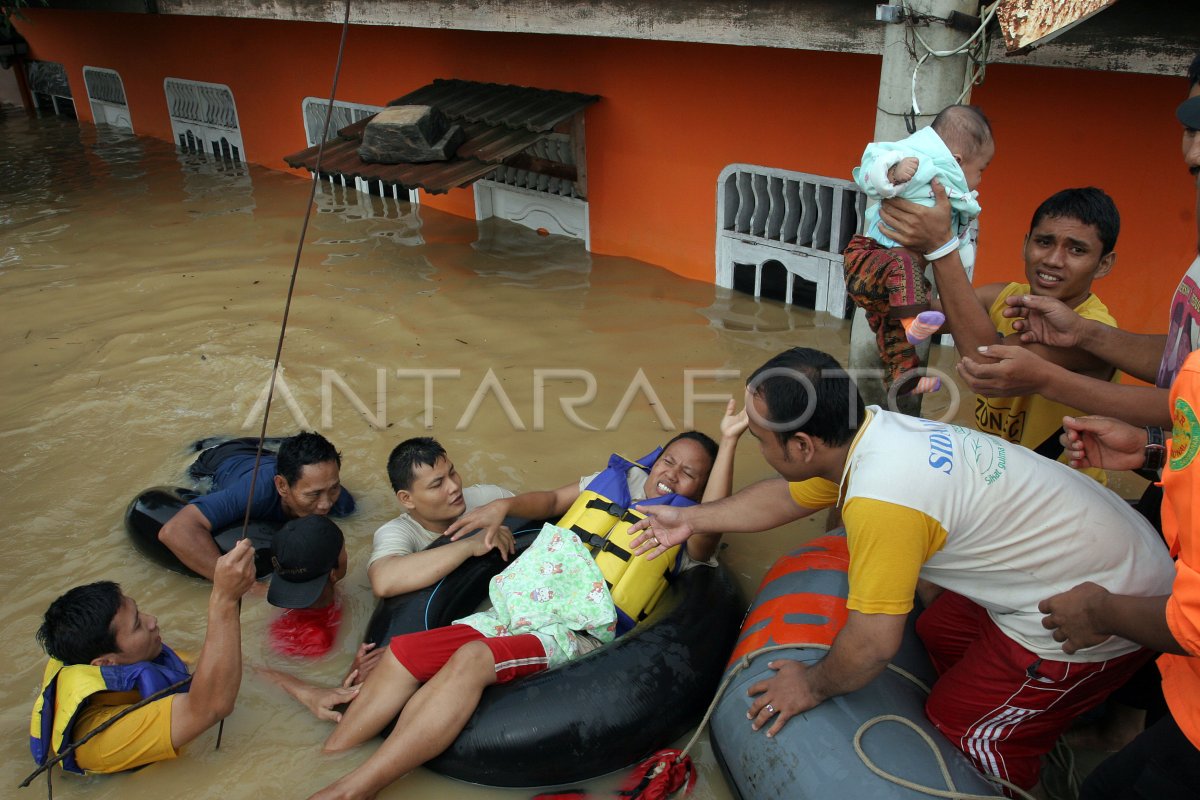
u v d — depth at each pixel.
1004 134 5.37
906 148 2.92
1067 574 2.55
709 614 3.59
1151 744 2.36
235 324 6.91
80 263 8.44
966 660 2.87
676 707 3.30
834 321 6.57
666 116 7.13
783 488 3.34
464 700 3.14
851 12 4.60
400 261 8.12
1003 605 2.65
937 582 2.75
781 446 2.66
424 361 6.23
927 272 3.73
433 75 9.02
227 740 3.39
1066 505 2.55
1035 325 3.16
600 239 8.08
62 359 6.50
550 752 3.11
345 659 3.80
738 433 3.82
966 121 3.26
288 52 10.53
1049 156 5.21
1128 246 5.04
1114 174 4.99
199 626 3.93
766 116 6.49
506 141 7.30
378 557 3.93
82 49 14.07
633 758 3.23
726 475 3.84
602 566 3.70
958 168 2.87
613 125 7.56
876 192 2.86
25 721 3.51
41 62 15.09
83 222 9.66
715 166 6.93
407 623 3.64
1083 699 2.75
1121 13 3.85
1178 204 4.79
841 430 2.58
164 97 12.83
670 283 7.37
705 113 6.85
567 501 4.29
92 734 3.18
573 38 7.57
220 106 11.97
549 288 7.36
